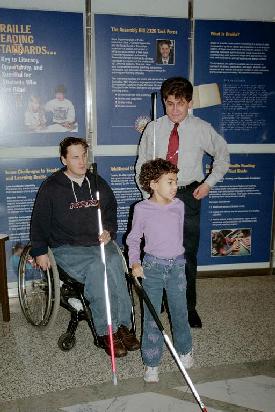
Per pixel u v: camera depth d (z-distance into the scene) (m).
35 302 3.14
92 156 3.27
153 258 2.03
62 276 2.44
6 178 3.15
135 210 2.09
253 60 3.32
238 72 3.32
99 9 3.05
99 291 2.29
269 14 3.27
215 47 3.26
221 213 3.56
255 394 2.02
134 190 3.38
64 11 3.00
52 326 2.65
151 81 3.23
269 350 2.44
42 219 2.47
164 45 3.19
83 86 3.14
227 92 3.34
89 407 1.93
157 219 2.04
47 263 2.43
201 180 2.69
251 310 2.99
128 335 2.41
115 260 2.40
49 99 3.11
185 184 2.62
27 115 3.09
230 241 3.62
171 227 2.04
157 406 1.93
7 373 2.22
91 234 2.57
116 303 2.35
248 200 3.57
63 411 1.91
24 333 2.68
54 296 2.36
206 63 3.27
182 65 3.24
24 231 3.26
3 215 3.20
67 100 3.14
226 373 2.20
